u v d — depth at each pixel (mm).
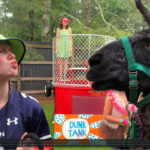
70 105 4590
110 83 1672
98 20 8930
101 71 1656
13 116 1581
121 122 2639
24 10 8984
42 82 10133
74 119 3820
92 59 1729
